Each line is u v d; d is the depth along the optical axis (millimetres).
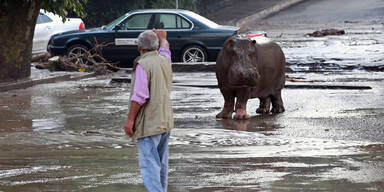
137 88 12547
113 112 27094
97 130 22609
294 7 129125
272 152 17750
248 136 20859
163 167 13188
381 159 16469
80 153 18078
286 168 15438
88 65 46344
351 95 31500
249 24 105938
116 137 21000
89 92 34312
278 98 26281
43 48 52875
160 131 12656
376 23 97812
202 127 22953
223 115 25109
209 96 32156
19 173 15281
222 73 24328
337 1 133500
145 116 12648
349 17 110375
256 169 15391
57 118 25562
